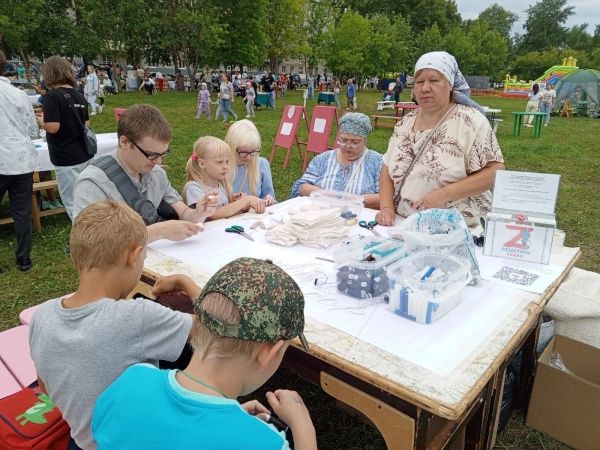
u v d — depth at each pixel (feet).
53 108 12.36
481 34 174.50
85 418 3.97
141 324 4.00
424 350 4.14
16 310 10.61
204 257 6.42
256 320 2.98
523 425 7.18
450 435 4.44
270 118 49.90
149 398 3.05
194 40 91.40
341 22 114.11
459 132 7.27
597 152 32.17
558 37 230.68
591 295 7.55
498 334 4.42
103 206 4.37
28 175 11.77
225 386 3.12
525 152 31.81
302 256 6.44
